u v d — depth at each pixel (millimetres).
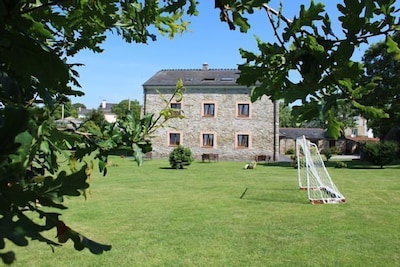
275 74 1089
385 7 881
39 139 706
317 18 971
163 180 16953
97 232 7344
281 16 1054
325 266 5562
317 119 1069
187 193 12820
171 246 6465
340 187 14852
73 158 1323
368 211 9695
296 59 1026
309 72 1002
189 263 5633
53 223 840
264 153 32906
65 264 5488
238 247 6453
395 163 29344
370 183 16312
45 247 6152
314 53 974
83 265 5465
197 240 6844
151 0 1627
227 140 33344
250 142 33031
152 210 9594
